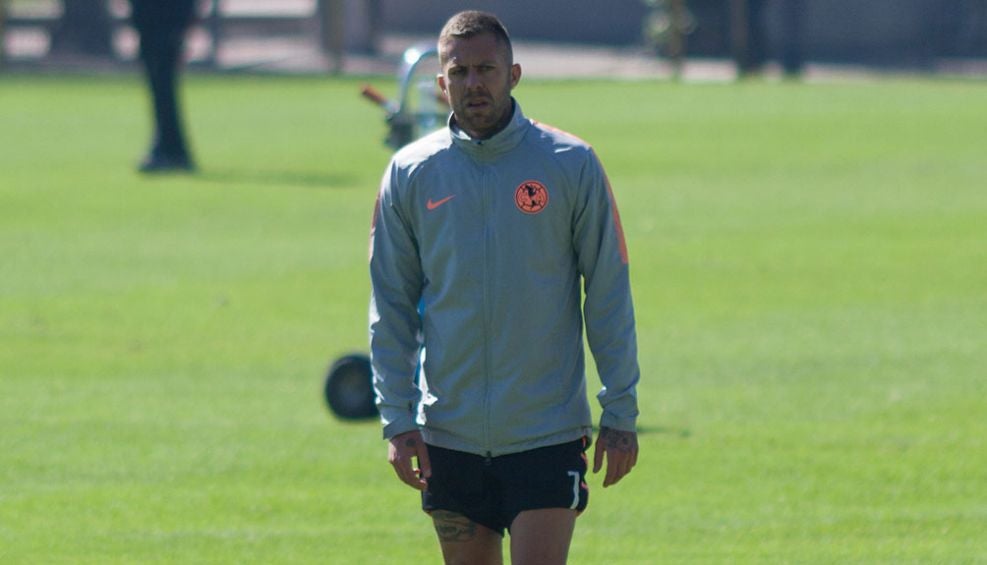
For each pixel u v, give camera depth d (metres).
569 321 18.50
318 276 50.38
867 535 26.31
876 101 108.94
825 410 34.50
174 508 27.94
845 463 30.53
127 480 29.67
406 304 18.80
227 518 27.38
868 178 72.38
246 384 37.28
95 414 34.47
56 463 30.73
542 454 18.34
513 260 18.08
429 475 18.52
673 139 87.38
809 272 50.47
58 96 113.00
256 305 46.09
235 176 73.56
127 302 46.44
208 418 34.09
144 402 35.47
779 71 137.88
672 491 28.88
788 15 132.75
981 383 36.69
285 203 65.50
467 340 18.27
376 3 150.88
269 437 32.53
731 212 62.88
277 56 146.75
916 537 26.17
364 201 66.19
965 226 59.00
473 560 19.02
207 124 97.12
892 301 46.06
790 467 30.31
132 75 130.25
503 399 18.22
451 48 17.78
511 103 18.20
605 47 165.12
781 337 41.69
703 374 37.88
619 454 18.33
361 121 98.06
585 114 100.75
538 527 18.27
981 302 45.72
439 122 35.16
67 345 41.19
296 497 28.58
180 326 43.44
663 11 143.75
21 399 35.72
